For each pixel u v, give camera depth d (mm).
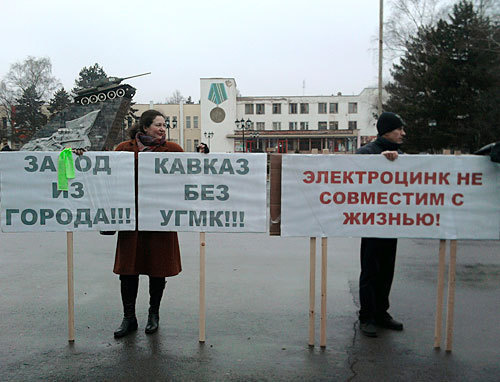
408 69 37781
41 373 3344
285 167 3902
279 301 5062
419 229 3885
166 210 4043
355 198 3914
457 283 5816
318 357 3619
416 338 4020
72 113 35094
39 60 67562
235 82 76375
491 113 31906
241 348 3791
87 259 7160
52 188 4004
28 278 6023
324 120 77500
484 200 3846
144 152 4027
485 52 31469
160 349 3770
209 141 74688
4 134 65312
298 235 3914
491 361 3557
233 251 7828
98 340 3963
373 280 4094
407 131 35938
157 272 4066
